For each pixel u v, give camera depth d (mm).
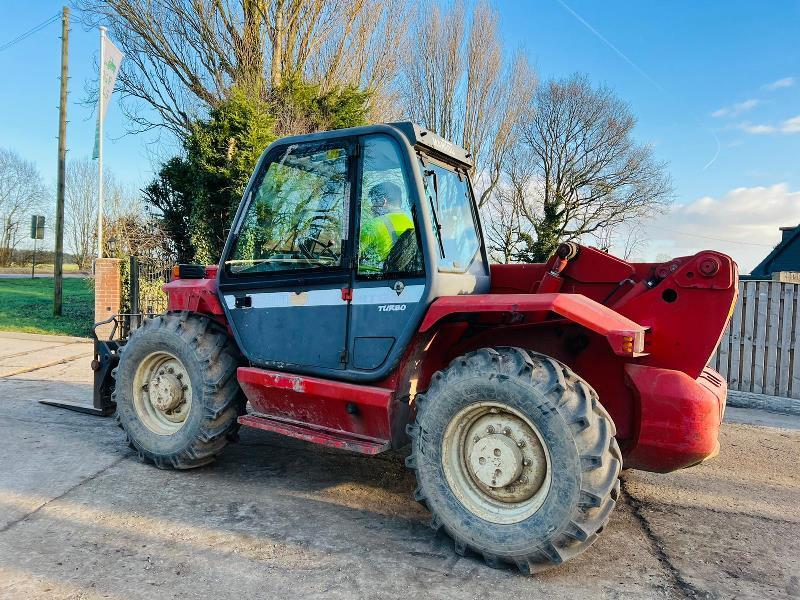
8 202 39000
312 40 15688
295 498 3502
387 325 3090
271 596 2406
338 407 3219
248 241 3635
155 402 3996
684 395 2873
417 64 22203
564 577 2656
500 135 23547
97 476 3740
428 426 2887
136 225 12828
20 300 17406
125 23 14344
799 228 23281
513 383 2660
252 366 3646
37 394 6117
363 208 3225
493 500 2803
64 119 15531
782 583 2668
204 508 3295
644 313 3143
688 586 2613
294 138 3514
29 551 2721
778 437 5352
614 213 29844
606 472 2551
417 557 2797
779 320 6805
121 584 2463
